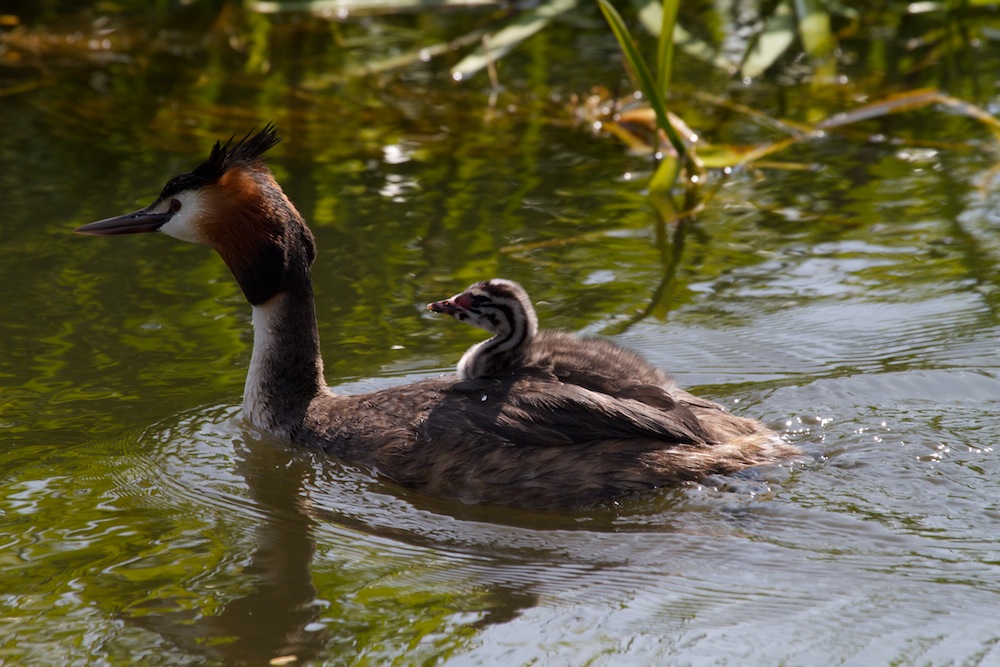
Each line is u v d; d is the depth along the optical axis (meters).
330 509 10.32
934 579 8.83
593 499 10.24
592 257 15.46
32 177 17.56
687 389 12.08
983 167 18.16
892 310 13.83
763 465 10.36
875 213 16.67
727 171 18.50
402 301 14.22
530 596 8.91
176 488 10.62
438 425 10.77
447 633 8.43
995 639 8.13
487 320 11.45
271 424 11.66
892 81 21.48
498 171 18.34
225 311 14.20
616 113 20.14
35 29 23.56
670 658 8.07
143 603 8.82
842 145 19.30
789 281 14.75
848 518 9.62
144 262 15.55
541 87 21.53
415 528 9.97
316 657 8.19
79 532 9.84
